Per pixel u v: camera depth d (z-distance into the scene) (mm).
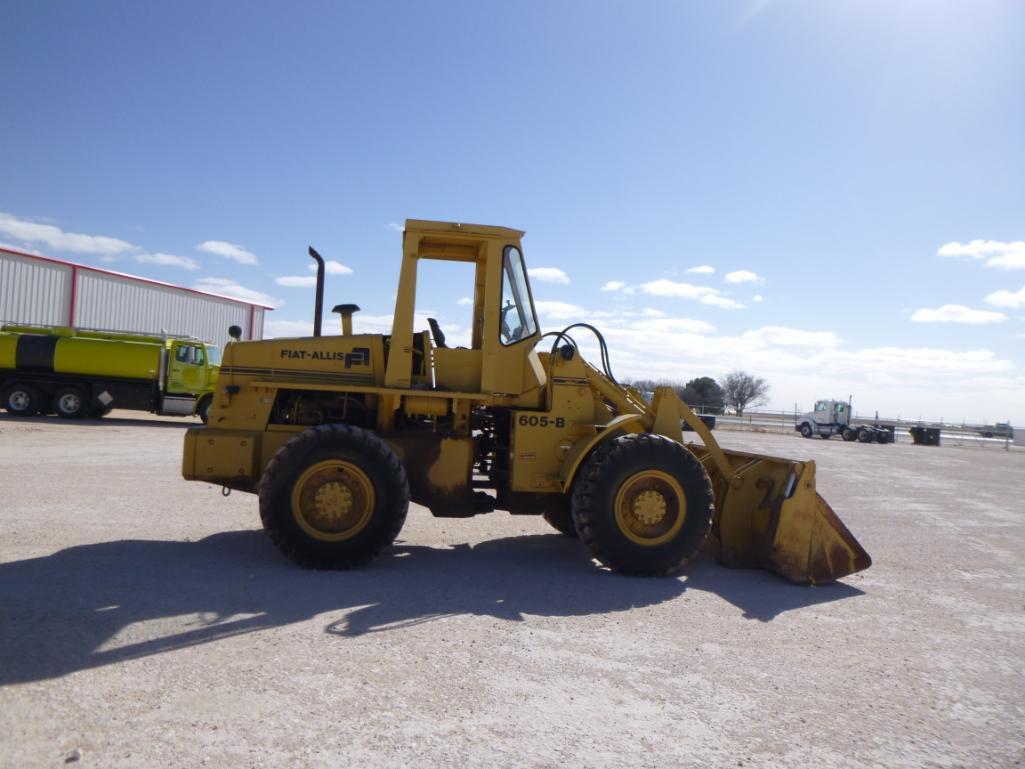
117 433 18484
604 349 6840
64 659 3816
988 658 4473
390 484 5930
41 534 6789
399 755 2992
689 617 5090
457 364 6676
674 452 6160
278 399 6758
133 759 2865
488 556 6789
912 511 11242
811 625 5016
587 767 2977
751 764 3068
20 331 23250
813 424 42469
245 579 5523
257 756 2930
